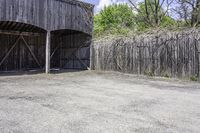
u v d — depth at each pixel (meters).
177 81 9.35
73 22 13.23
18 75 11.50
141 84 8.63
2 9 10.36
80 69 15.24
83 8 13.77
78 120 3.96
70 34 16.14
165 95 6.37
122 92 6.86
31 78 10.29
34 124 3.73
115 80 9.87
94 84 8.62
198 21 17.02
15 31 14.52
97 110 4.65
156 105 5.13
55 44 17.06
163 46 10.50
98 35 14.55
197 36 9.22
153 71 10.92
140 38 11.52
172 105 5.14
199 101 5.57
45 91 6.91
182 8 18.44
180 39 9.83
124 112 4.52
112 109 4.75
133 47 11.90
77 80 9.81
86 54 14.88
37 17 11.59
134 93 6.69
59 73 12.69
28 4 11.25
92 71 13.55
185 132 3.45
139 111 4.61
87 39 14.72
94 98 5.89
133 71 11.88
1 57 14.45
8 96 6.02
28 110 4.59
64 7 12.79
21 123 3.78
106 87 7.87
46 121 3.89
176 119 4.08
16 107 4.82
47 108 4.77
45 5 11.94
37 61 16.16
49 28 12.11
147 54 11.20
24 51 15.64
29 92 6.69
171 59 10.16
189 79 9.43
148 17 21.69
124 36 12.42
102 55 13.76
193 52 9.33
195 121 3.98
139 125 3.74
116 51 12.86
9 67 14.88
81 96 6.16
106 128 3.58
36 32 15.41
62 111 4.54
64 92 6.77
